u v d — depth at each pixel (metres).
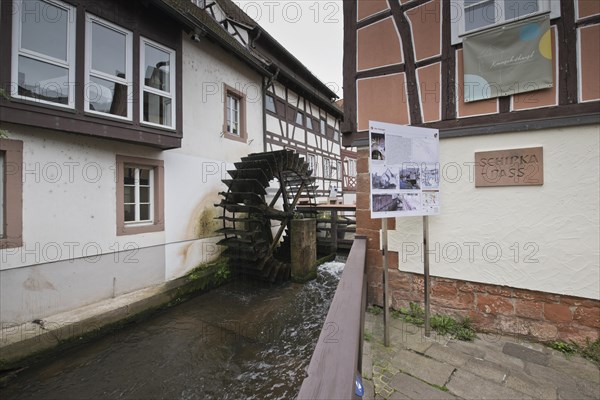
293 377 3.64
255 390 3.41
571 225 2.33
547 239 2.41
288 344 4.42
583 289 2.29
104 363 3.86
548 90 2.43
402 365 2.14
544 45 2.43
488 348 2.37
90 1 4.21
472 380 1.96
